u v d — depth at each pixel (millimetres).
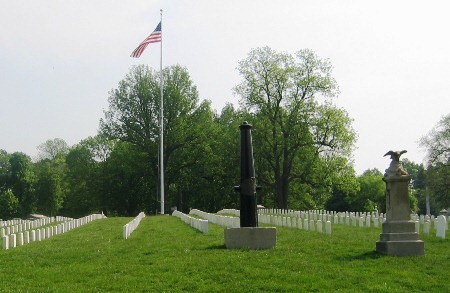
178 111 85812
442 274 16578
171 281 15883
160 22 62500
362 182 110438
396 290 14641
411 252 19531
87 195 101250
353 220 36094
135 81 85750
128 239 27766
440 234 25406
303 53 73125
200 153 88125
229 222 34125
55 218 63688
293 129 72438
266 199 87062
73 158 114125
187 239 26281
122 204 98062
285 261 18438
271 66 73500
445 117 80688
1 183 114875
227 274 16578
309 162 73062
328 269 17188
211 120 91750
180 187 93500
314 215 45719
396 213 19953
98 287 15469
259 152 75125
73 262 20031
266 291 14766
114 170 94625
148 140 84125
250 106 74875
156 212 87188
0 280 16812
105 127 85312
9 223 52219
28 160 119438
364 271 16891
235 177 85375
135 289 15102
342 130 71438
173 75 87062
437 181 78625
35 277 17219
